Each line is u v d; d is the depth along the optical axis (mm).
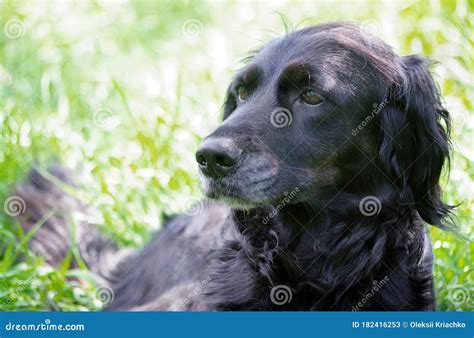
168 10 11680
